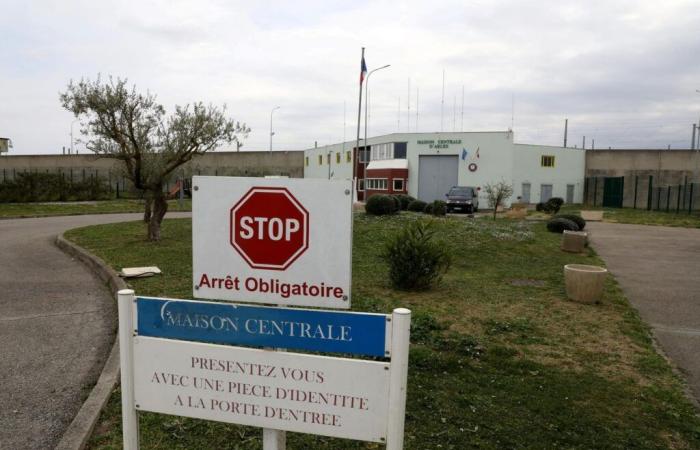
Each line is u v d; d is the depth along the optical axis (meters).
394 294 8.29
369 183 47.06
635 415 4.19
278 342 2.40
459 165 42.47
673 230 22.39
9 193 31.73
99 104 12.05
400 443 2.30
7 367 5.07
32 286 8.82
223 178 2.44
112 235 15.05
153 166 12.99
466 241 14.77
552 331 6.49
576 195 47.25
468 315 7.07
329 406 2.35
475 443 3.59
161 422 3.73
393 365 2.25
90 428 3.60
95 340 5.93
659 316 7.67
